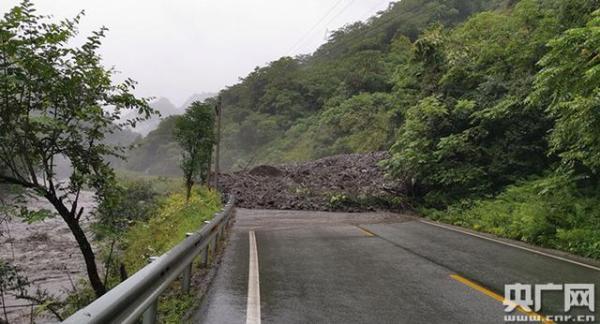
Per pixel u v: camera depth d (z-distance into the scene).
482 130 18.08
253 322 5.15
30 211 6.03
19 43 5.32
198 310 5.63
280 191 26.38
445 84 21.34
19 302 9.49
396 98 31.61
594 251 9.31
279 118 89.44
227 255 9.59
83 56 5.96
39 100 5.78
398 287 6.71
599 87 9.53
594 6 15.01
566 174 12.98
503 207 14.58
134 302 3.59
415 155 19.55
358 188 25.34
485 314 5.41
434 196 19.69
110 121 6.31
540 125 16.58
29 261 14.05
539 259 9.04
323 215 19.83
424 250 10.17
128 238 12.62
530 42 18.20
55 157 6.34
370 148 50.31
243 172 33.28
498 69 19.62
